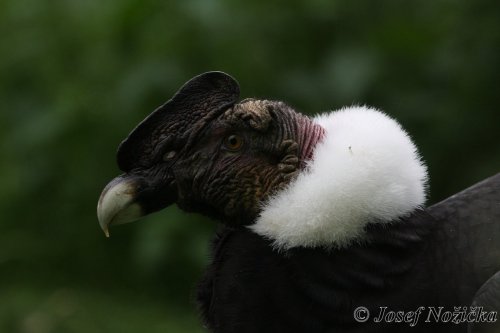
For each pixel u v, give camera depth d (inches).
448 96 576.1
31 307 569.3
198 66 590.9
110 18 607.2
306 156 310.5
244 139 313.1
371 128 304.2
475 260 307.1
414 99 575.5
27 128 627.2
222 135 314.0
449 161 571.8
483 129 569.3
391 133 305.0
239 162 312.5
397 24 585.9
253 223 313.9
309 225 295.0
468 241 310.5
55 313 561.6
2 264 627.5
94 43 623.5
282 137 311.3
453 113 571.2
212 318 316.8
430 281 302.0
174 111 316.8
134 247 599.8
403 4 592.4
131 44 611.5
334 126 313.6
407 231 303.0
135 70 594.6
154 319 557.3
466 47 574.6
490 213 316.5
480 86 570.9
